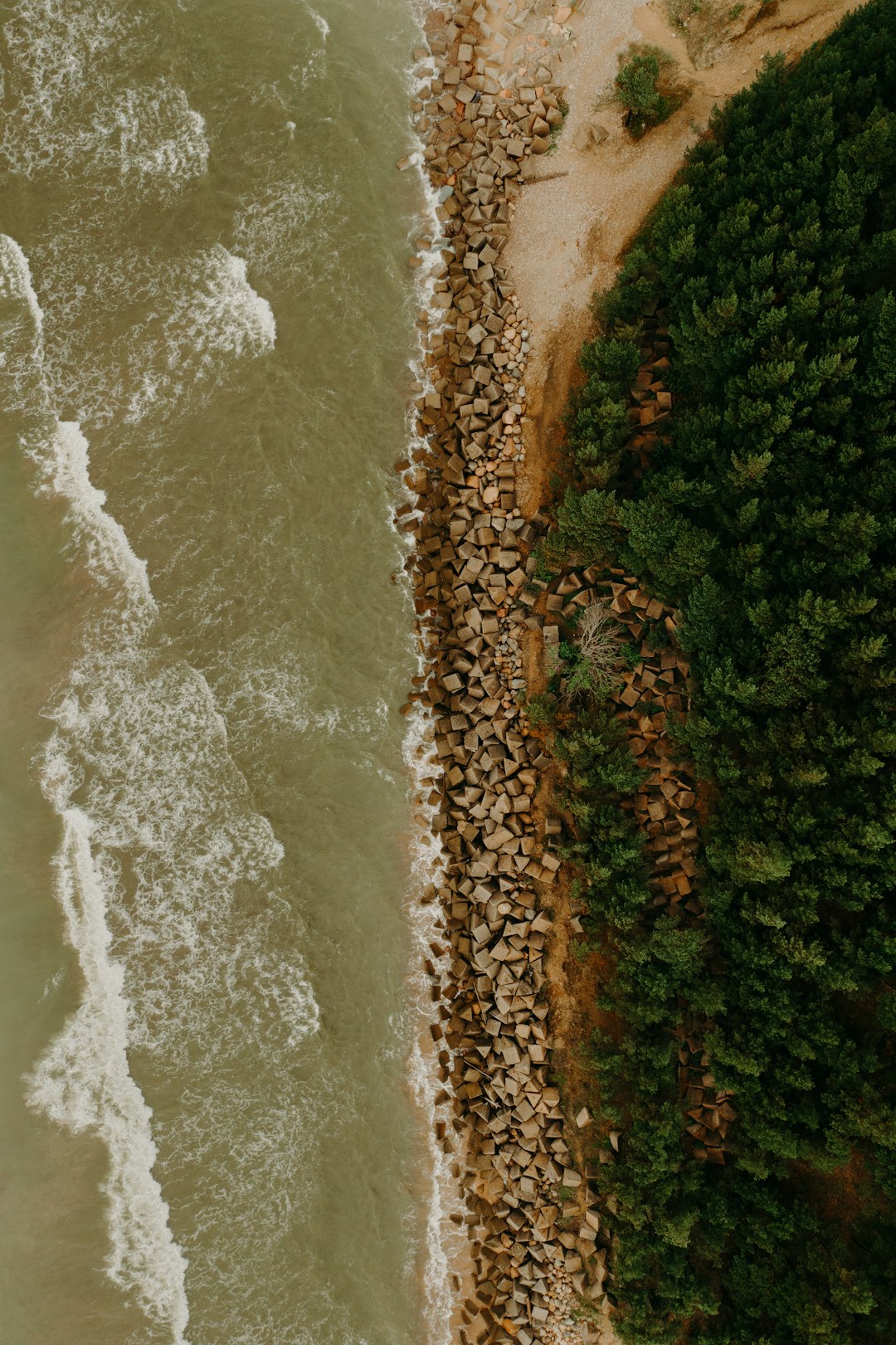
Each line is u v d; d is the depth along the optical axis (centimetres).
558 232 2259
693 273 2027
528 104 2244
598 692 2134
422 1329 2228
